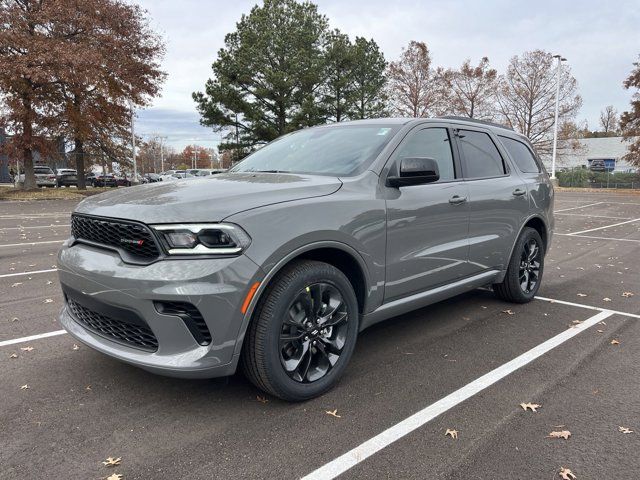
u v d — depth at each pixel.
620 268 7.76
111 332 3.01
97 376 3.46
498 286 5.30
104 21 26.69
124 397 3.16
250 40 32.41
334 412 2.97
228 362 2.74
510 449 2.62
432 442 2.68
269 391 2.99
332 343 3.21
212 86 31.66
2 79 23.08
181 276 2.59
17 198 24.25
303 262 3.01
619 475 2.41
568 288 6.30
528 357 3.88
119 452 2.56
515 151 5.38
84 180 30.84
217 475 2.38
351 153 3.76
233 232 2.68
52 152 27.75
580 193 37.38
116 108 29.00
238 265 2.67
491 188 4.60
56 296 5.60
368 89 38.72
